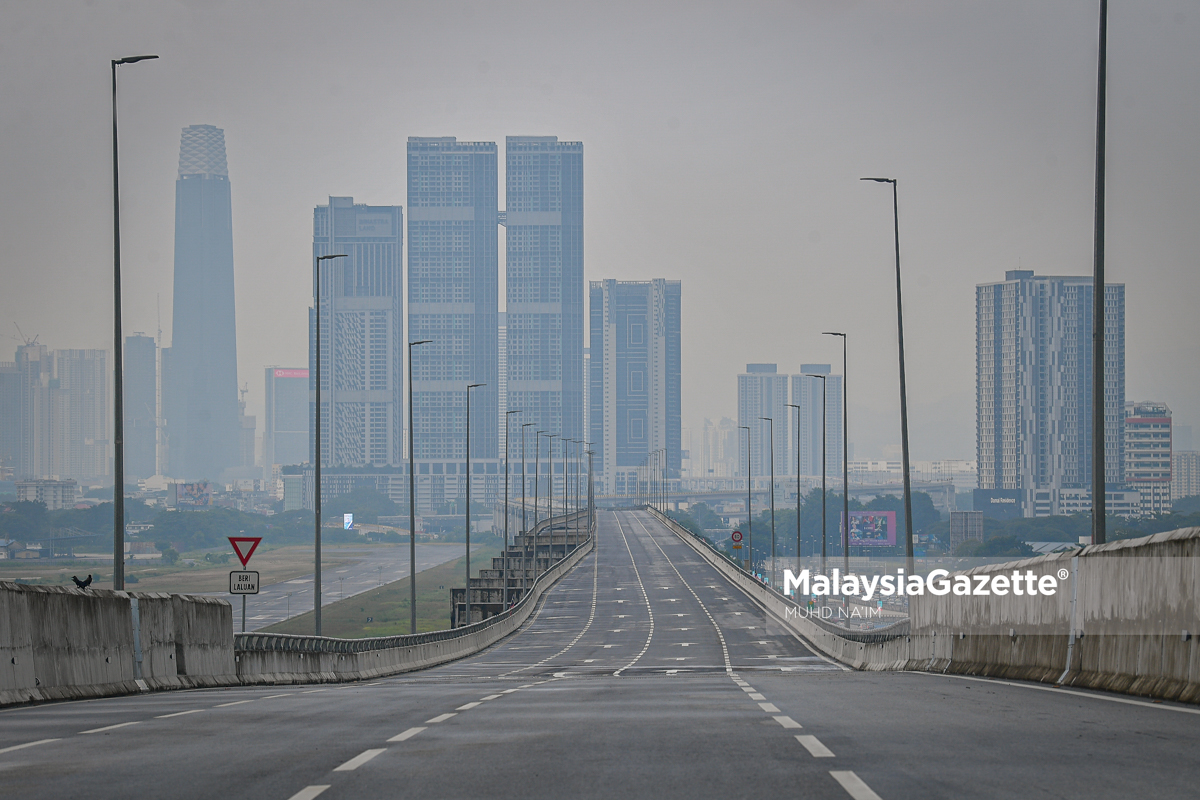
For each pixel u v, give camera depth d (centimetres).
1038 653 6812
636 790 3075
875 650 13938
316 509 16262
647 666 16888
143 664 7894
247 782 3319
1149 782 3094
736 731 4250
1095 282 8644
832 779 3183
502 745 3994
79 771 3544
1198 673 4803
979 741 3878
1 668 6022
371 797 3052
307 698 6850
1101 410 8319
